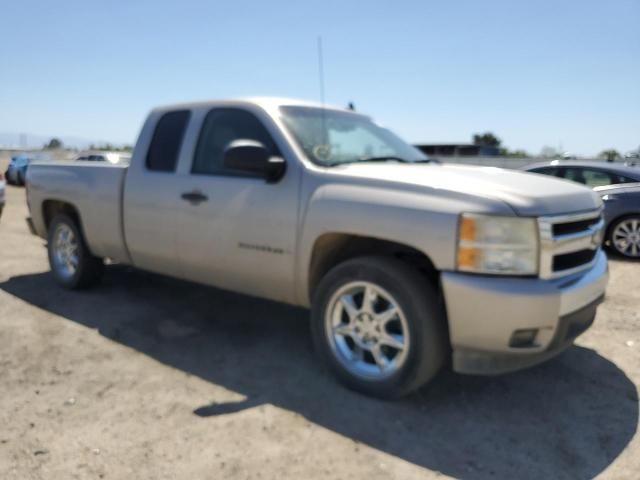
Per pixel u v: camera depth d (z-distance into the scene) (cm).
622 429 309
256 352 410
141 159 463
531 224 296
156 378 364
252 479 258
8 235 930
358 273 332
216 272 416
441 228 301
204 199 407
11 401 330
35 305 514
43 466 267
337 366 350
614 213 809
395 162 414
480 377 371
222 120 420
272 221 369
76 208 521
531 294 288
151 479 258
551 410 329
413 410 325
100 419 310
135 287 574
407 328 316
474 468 270
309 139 387
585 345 434
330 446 286
